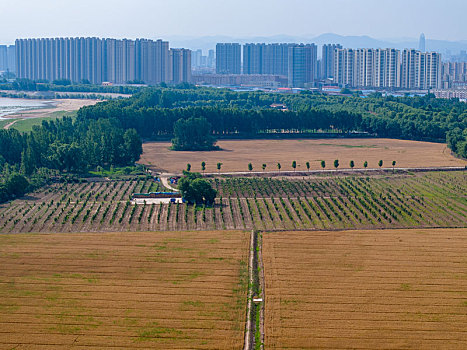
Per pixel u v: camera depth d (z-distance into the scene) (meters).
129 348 102.44
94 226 172.12
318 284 129.25
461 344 104.56
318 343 104.50
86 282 129.62
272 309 116.88
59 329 108.62
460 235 166.38
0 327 109.25
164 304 118.88
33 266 138.88
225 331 108.50
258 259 144.88
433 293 125.12
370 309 117.31
